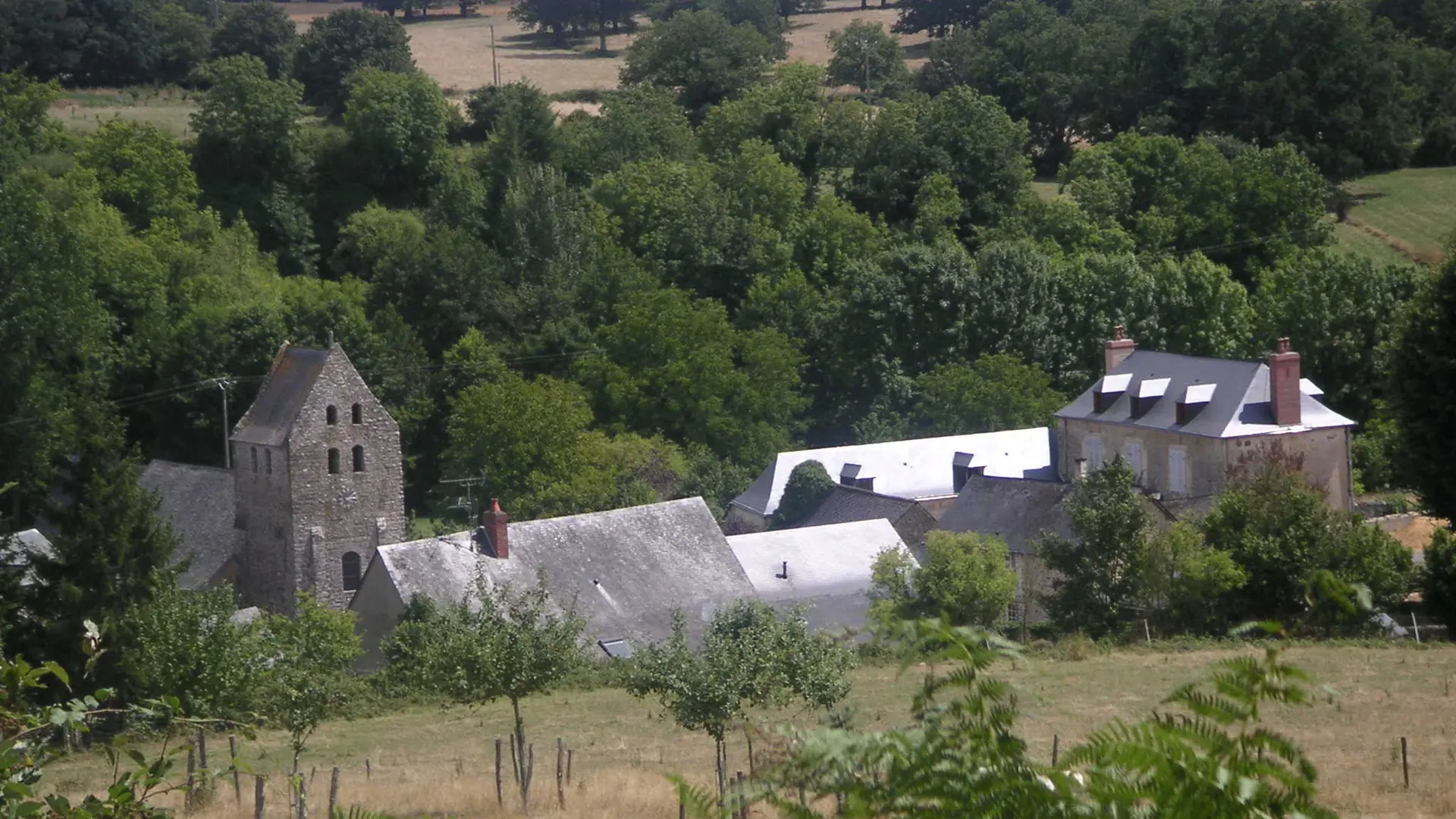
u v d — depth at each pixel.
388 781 31.53
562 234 97.12
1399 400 55.50
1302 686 5.93
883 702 37.22
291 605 61.81
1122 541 47.91
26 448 65.50
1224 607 48.00
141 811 7.98
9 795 7.50
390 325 87.69
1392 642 44.06
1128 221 104.19
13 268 67.38
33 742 8.14
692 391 83.94
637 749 35.47
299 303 86.06
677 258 101.94
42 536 63.03
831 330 92.19
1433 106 106.00
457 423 79.00
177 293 87.88
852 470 73.56
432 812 26.52
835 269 100.81
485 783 29.92
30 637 45.59
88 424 48.59
